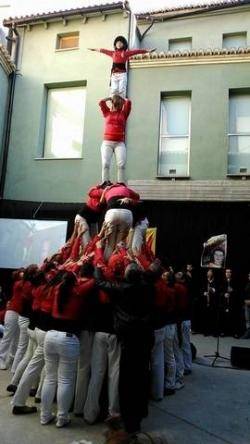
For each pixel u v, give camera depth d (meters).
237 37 14.35
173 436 4.68
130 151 13.17
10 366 7.23
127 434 4.36
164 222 12.59
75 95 14.30
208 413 5.47
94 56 13.98
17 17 14.41
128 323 4.48
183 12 14.51
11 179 13.98
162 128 13.37
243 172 12.55
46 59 14.42
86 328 4.97
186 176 12.63
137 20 14.89
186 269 11.48
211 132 12.75
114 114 7.50
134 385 4.48
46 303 5.01
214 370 7.79
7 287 13.04
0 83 13.77
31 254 13.15
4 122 14.17
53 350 4.80
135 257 5.68
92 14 14.02
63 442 4.38
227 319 11.30
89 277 5.05
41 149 14.20
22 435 4.52
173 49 14.78
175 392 6.35
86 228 6.65
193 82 13.12
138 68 13.52
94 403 4.90
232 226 12.12
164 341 6.27
